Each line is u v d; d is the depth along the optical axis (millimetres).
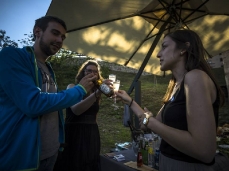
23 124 1231
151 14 2807
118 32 2916
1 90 1252
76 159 2066
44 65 1599
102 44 3037
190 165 1043
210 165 1048
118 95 1382
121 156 1887
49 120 1484
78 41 2895
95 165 2117
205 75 1022
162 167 1178
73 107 2100
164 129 1020
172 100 1133
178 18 2746
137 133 2072
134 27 2893
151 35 3137
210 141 899
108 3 2309
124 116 2541
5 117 1224
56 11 2287
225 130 4695
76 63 10055
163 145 1196
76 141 2098
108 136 4906
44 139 1429
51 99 1231
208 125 908
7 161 1169
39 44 1506
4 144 1184
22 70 1232
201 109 926
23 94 1170
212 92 1031
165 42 1229
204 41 3154
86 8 2340
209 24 2855
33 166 1218
